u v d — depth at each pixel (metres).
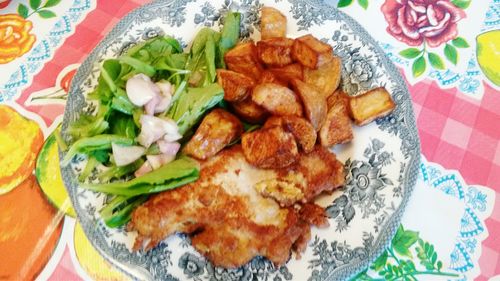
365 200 0.30
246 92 0.32
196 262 0.28
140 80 0.31
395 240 0.29
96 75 0.33
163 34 0.35
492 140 0.33
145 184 0.29
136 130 0.32
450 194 0.31
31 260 0.29
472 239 0.29
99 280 0.29
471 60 0.36
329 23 0.36
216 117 0.31
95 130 0.30
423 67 0.36
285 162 0.30
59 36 0.37
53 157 0.32
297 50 0.32
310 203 0.30
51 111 0.34
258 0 0.36
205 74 0.34
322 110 0.31
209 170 0.29
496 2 0.39
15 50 0.37
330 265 0.28
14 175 0.32
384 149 0.31
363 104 0.32
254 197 0.29
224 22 0.36
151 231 0.28
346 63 0.35
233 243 0.28
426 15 0.38
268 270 0.28
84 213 0.29
